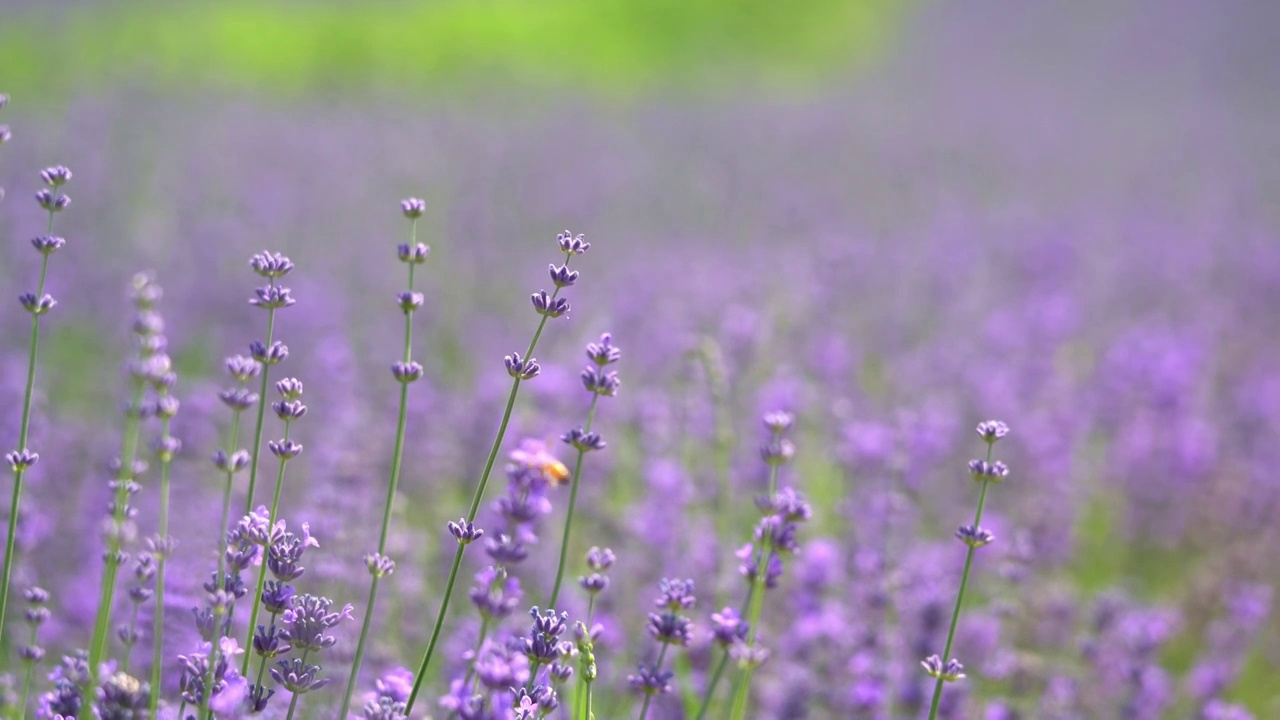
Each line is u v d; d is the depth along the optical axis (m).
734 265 11.47
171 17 29.80
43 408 6.53
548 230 13.64
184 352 8.81
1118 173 21.86
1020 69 38.97
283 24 31.34
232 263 11.14
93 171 12.79
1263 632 6.23
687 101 27.00
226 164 15.10
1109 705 5.34
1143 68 39.59
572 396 7.15
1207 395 8.91
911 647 5.22
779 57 38.12
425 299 10.23
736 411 6.98
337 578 4.62
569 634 4.86
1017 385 8.83
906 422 6.38
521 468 3.46
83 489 5.97
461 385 8.30
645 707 3.24
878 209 16.19
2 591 3.19
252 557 2.99
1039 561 6.51
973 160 21.53
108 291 9.53
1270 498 7.30
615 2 39.59
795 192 16.44
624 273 11.20
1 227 10.58
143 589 3.38
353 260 11.55
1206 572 6.82
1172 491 7.52
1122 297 12.34
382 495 6.05
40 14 27.73
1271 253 14.48
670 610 3.37
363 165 15.93
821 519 6.38
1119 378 8.84
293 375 8.31
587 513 6.08
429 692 4.51
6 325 8.63
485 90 26.58
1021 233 14.88
